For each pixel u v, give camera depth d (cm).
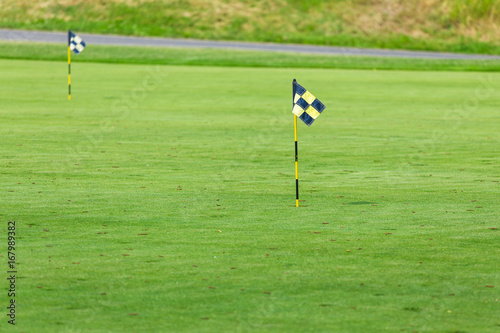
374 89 10038
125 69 11794
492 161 5228
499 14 18325
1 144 5591
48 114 7238
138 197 4022
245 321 2298
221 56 13712
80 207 3784
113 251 3031
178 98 8681
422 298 2514
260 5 18250
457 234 3344
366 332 2217
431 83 10919
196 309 2397
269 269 2812
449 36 17650
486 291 2589
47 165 4862
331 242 3194
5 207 3756
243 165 4978
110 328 2239
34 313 2355
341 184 4425
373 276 2741
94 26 16562
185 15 17500
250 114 7506
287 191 4219
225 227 3431
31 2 17475
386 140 6103
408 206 3888
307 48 15588
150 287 2600
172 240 3206
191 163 5016
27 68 11519
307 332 2216
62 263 2867
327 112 7819
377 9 18350
